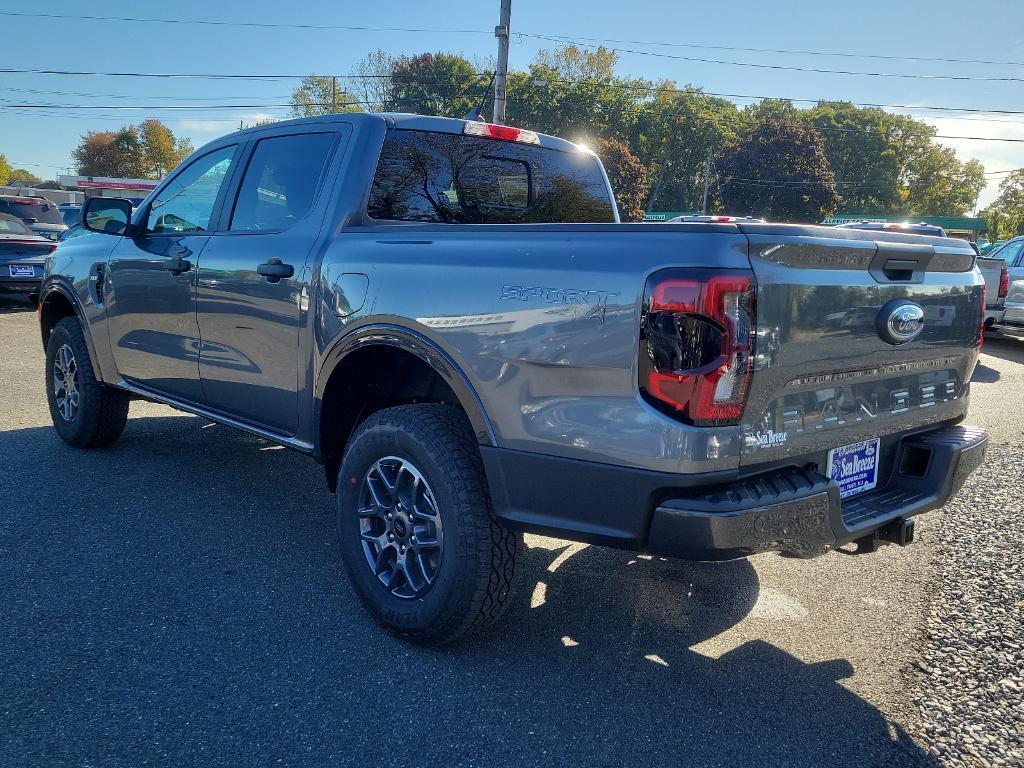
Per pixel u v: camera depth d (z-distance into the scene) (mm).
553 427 2312
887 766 2236
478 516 2557
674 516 2123
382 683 2568
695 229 2107
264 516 4016
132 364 4328
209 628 2883
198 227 3969
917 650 2883
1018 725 2436
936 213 91375
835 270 2289
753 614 3160
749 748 2297
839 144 82938
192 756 2170
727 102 85312
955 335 2811
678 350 2068
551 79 65438
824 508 2273
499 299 2436
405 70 62562
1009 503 4469
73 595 3096
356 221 3230
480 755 2225
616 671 2697
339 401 3176
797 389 2271
